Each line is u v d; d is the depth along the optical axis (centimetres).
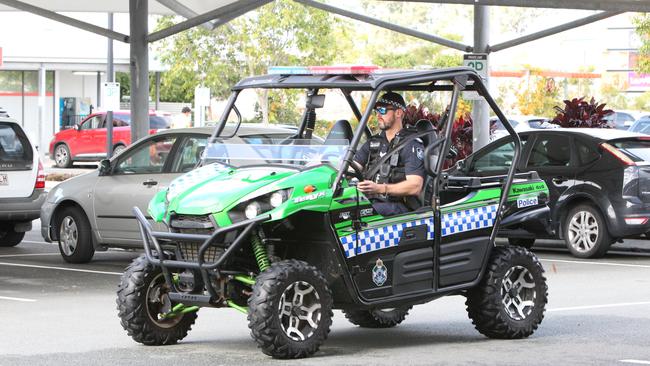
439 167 1165
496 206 1222
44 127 6438
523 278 1240
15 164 2250
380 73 1124
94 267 1970
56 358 1095
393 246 1138
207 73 5991
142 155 1925
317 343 1078
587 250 2131
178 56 6016
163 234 1073
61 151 5162
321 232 1104
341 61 6328
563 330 1295
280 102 5669
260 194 1055
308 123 1229
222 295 1085
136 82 2627
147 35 2625
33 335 1246
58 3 3056
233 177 1098
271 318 1048
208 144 1180
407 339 1234
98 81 6594
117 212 1922
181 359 1085
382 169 1173
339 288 1115
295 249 1125
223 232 1038
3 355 1115
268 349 1059
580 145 2144
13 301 1550
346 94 1252
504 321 1215
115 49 6156
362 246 1113
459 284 1190
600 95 9844
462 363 1073
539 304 1240
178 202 1082
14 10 3139
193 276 1077
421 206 1174
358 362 1072
